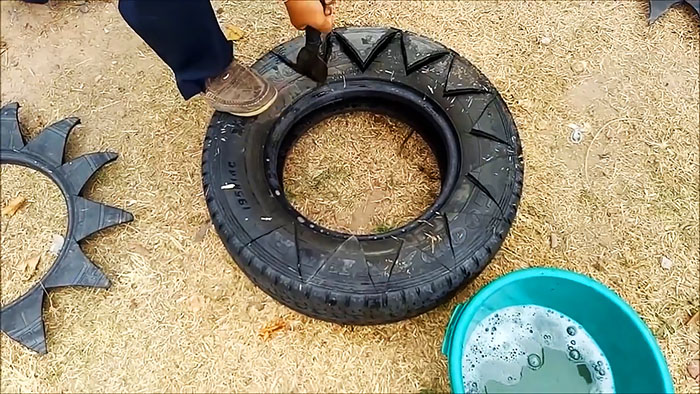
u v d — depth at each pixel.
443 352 1.72
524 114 2.27
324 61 1.97
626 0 2.51
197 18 1.49
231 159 1.89
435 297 1.73
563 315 1.84
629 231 2.05
